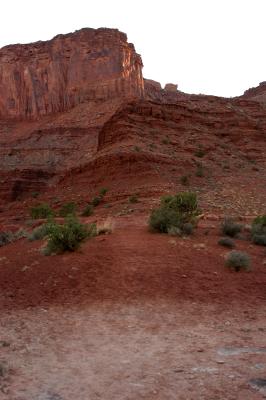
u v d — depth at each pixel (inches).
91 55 4542.3
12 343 316.2
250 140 2379.4
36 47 4867.1
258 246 755.4
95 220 1157.7
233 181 1797.5
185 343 310.5
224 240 693.3
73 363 273.6
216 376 248.7
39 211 1646.2
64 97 4579.2
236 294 454.6
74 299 437.1
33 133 4097.0
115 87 4382.4
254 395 223.3
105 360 278.2
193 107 2500.0
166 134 2224.4
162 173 1785.2
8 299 451.5
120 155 1929.1
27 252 685.3
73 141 3855.8
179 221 807.1
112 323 361.4
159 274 503.8
